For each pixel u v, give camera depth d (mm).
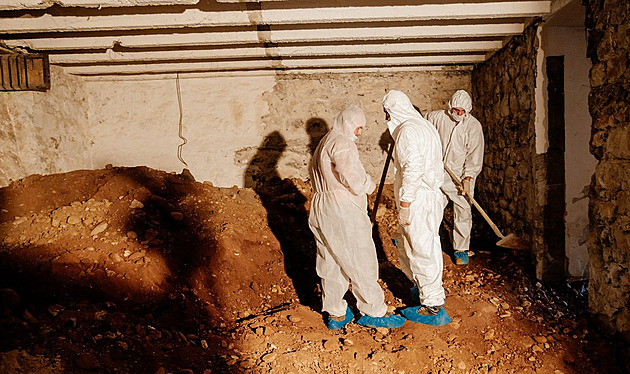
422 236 3617
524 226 4758
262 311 3949
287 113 6129
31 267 3398
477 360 3438
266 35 4656
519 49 4688
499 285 4434
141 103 6074
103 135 6109
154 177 5164
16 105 4852
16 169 4906
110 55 5090
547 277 4418
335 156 3371
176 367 2916
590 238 3670
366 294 3541
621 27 3162
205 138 6129
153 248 3912
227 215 4758
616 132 3271
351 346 3418
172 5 4094
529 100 4480
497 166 5484
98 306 3236
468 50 5137
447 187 4805
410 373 3279
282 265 4551
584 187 4352
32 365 2557
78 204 4273
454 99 4582
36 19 4160
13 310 3014
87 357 2707
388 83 6121
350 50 5109
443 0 4043
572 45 4258
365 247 3484
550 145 4336
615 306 3412
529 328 3768
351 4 4113
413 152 3451
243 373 3053
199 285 3852
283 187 6012
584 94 4293
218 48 5082
